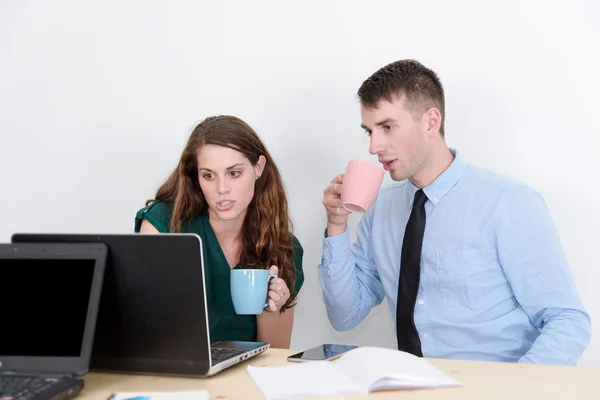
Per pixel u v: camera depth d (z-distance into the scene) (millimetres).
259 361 1153
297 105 2182
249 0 2230
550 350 1333
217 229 1801
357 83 2127
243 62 2234
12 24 2410
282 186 1871
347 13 2141
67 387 864
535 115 1973
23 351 943
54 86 2373
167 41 2301
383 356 1004
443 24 2051
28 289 977
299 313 2178
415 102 1589
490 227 1573
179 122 2281
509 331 1554
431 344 1619
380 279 1817
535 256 1500
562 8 1951
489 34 2012
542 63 1968
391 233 1767
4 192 2389
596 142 1921
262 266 1800
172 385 967
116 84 2332
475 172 1668
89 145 2340
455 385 904
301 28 2184
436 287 1634
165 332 1006
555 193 1955
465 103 2031
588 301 1915
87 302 956
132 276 1004
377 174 1428
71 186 2344
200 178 1685
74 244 990
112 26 2342
